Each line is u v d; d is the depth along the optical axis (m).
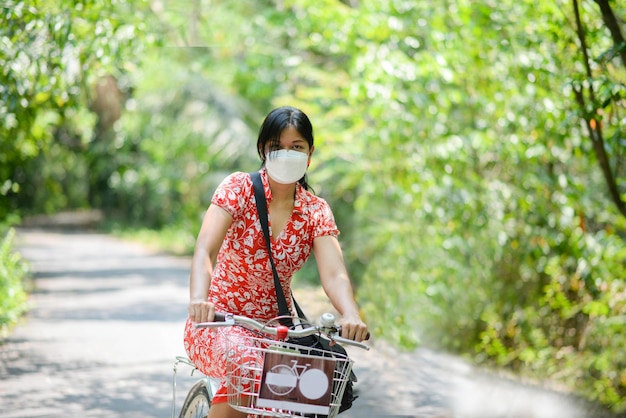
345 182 14.12
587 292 10.36
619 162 8.59
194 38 17.11
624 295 9.83
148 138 29.22
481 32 9.31
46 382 8.91
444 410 8.37
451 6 9.97
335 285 4.19
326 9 11.39
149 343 11.29
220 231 4.12
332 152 12.80
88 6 8.89
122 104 25.83
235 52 18.89
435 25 10.10
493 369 10.85
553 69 8.75
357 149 12.34
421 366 10.55
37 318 13.23
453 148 10.16
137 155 34.16
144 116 26.70
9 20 8.62
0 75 8.74
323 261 4.26
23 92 8.96
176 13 16.64
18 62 8.76
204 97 23.03
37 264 22.75
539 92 8.91
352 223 15.97
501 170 10.64
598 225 10.70
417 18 10.41
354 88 10.63
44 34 9.02
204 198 28.69
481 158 10.69
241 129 22.75
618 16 8.19
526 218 10.48
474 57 9.59
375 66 10.31
